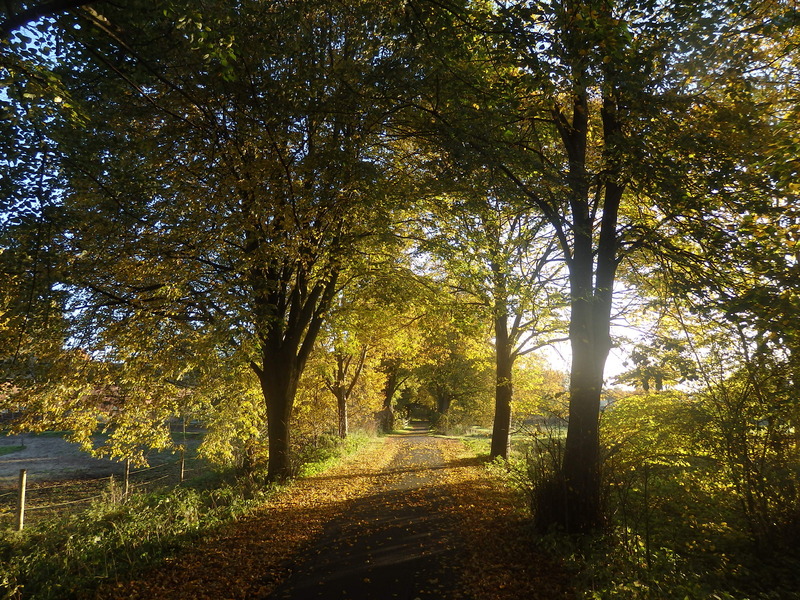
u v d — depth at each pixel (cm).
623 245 962
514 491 1154
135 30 741
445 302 1508
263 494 1170
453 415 4619
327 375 2191
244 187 889
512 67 870
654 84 752
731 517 784
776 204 757
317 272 1278
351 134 1009
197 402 1439
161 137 941
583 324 884
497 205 1102
